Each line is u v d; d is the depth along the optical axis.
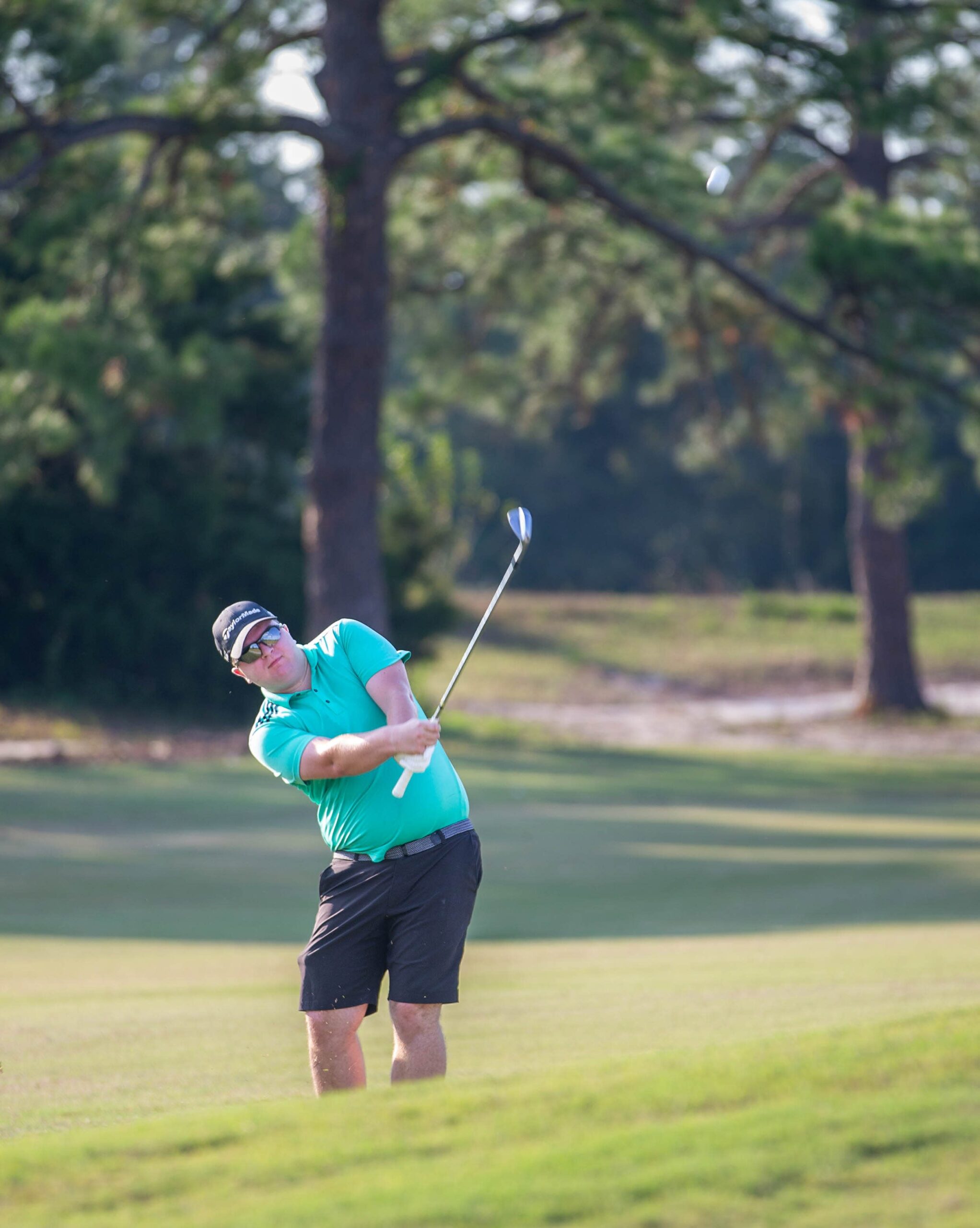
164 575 101.50
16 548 96.00
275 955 31.81
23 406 73.12
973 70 87.38
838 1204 8.70
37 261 83.06
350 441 76.06
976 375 94.94
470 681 143.00
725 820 66.50
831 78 67.75
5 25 66.81
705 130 105.38
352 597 76.31
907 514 77.94
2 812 61.28
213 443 104.25
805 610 170.62
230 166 78.00
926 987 22.94
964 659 157.00
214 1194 9.44
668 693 143.25
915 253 69.81
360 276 75.19
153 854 52.28
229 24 72.94
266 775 76.44
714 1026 20.11
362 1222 8.68
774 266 132.62
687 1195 8.88
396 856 15.18
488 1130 10.42
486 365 119.94
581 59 82.12
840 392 76.75
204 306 102.12
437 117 84.81
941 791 85.25
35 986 26.70
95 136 68.75
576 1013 21.98
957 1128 9.80
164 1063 19.03
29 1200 9.45
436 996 15.04
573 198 80.06
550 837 58.38
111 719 95.88
